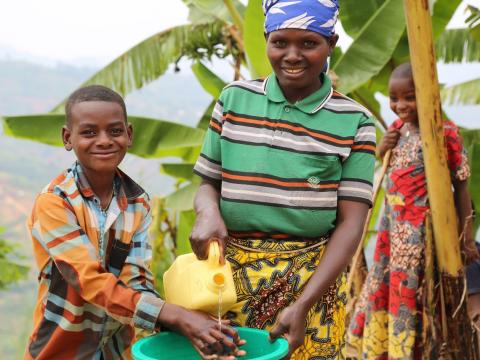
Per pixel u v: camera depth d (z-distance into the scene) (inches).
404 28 215.9
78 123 103.0
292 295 108.4
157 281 262.5
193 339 98.7
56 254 102.8
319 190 107.1
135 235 109.0
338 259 104.9
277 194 107.3
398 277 165.0
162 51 272.8
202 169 113.1
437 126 157.3
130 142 109.0
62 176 108.1
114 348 109.7
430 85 155.6
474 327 168.1
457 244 161.8
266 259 108.7
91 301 102.0
